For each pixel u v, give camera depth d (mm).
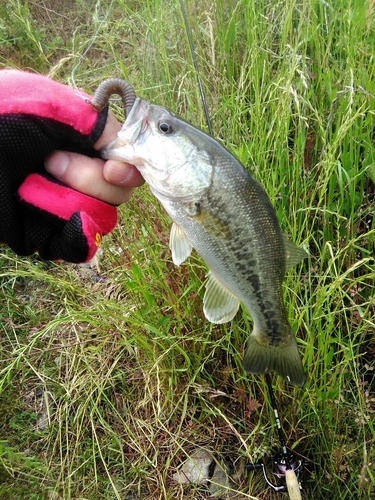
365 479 409
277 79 536
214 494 468
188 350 497
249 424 494
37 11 945
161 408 479
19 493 436
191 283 486
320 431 450
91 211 292
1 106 265
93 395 523
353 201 473
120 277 553
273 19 635
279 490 441
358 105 502
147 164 316
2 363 558
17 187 290
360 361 475
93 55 837
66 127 280
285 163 518
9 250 643
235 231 339
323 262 479
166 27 650
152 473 480
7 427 520
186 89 592
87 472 484
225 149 335
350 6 542
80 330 580
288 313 453
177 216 344
